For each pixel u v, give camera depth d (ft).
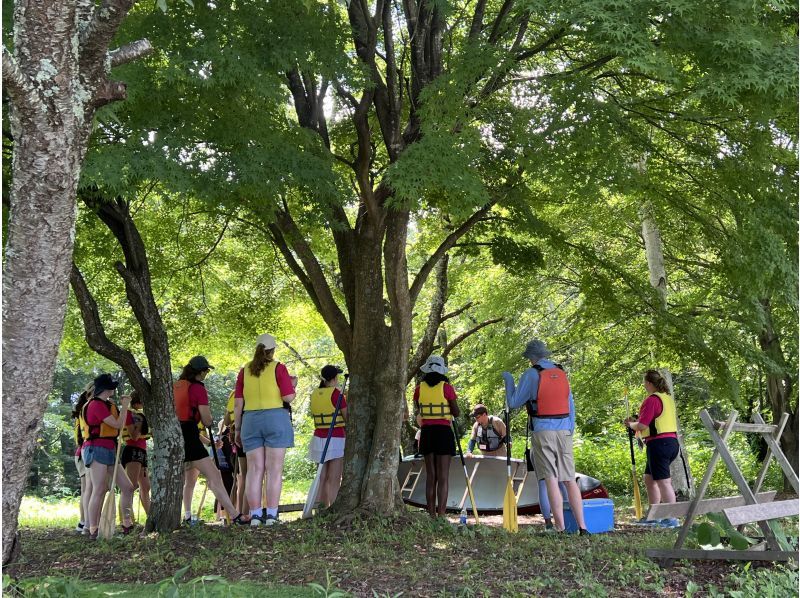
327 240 42.47
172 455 28.73
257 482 28.30
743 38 23.75
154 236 41.55
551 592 17.94
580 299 52.42
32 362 14.97
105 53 15.12
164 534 26.99
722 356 41.73
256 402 28.40
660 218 41.19
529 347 28.60
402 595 17.62
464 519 30.68
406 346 29.60
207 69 23.40
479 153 26.66
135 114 23.54
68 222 15.05
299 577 19.43
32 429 15.21
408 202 25.32
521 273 39.11
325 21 26.73
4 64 13.50
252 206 27.17
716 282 44.65
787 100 26.21
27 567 21.72
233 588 16.92
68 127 14.67
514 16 30.58
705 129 33.24
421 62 30.25
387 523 27.32
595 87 29.40
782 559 19.51
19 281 14.82
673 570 20.35
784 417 22.48
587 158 29.58
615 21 22.71
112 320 43.68
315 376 78.64
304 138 26.73
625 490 57.31
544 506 29.89
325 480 33.17
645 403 31.65
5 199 25.93
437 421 30.25
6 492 15.12
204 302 45.06
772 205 31.12
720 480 58.65
